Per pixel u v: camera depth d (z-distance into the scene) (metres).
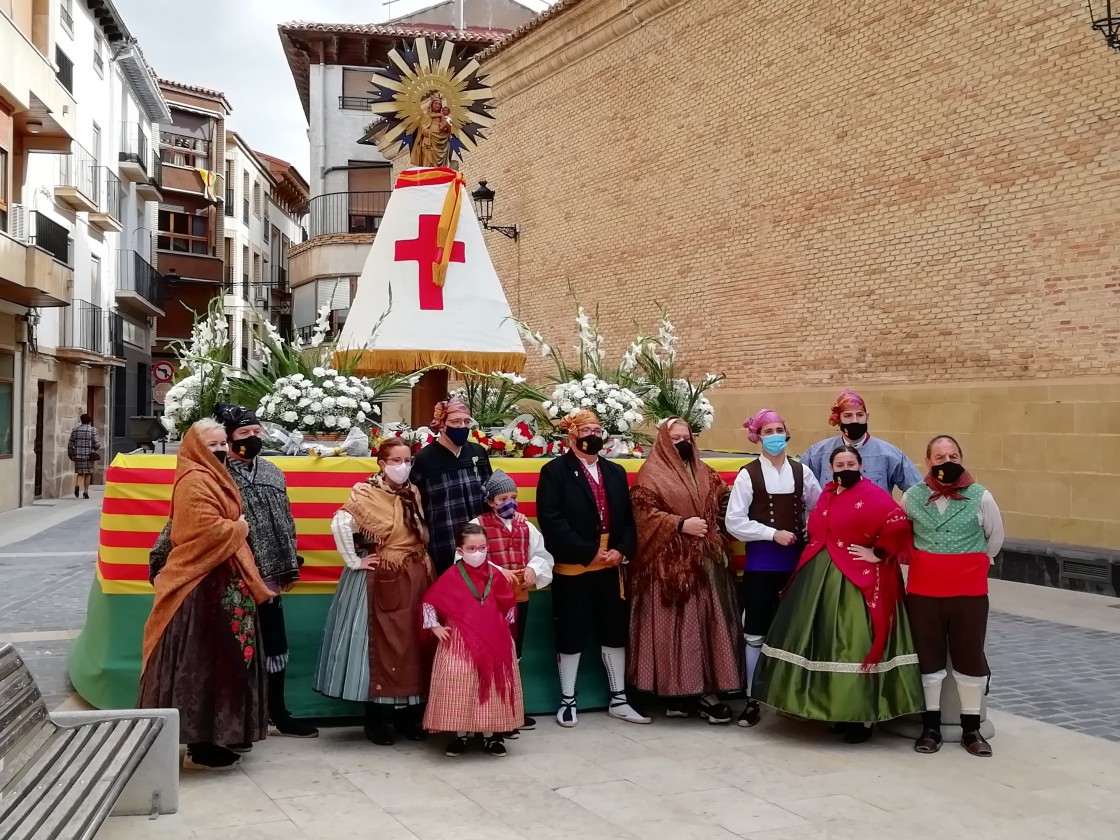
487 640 5.14
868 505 5.44
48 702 6.11
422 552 5.37
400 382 7.45
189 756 5.07
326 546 5.86
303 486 5.84
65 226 21.91
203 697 4.76
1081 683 6.91
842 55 13.64
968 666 5.32
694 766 5.09
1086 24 10.66
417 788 4.73
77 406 23.36
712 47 15.94
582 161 19.11
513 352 7.65
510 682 5.21
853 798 4.62
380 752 5.31
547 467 5.85
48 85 17.77
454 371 7.40
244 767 5.02
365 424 6.96
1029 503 11.14
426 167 7.62
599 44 18.42
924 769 5.06
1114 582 10.13
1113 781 4.88
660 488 5.88
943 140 12.23
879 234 13.08
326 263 31.55
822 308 13.95
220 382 6.79
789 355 14.53
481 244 7.74
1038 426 11.05
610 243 18.39
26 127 18.38
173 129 40.69
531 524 5.77
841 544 5.48
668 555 5.80
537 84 20.33
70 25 22.61
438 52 7.76
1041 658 7.64
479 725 5.06
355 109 33.59
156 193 30.95
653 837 4.14
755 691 5.66
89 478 21.91
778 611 5.66
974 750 5.31
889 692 5.34
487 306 7.60
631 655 5.88
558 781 4.84
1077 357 10.79
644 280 17.55
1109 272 10.46
